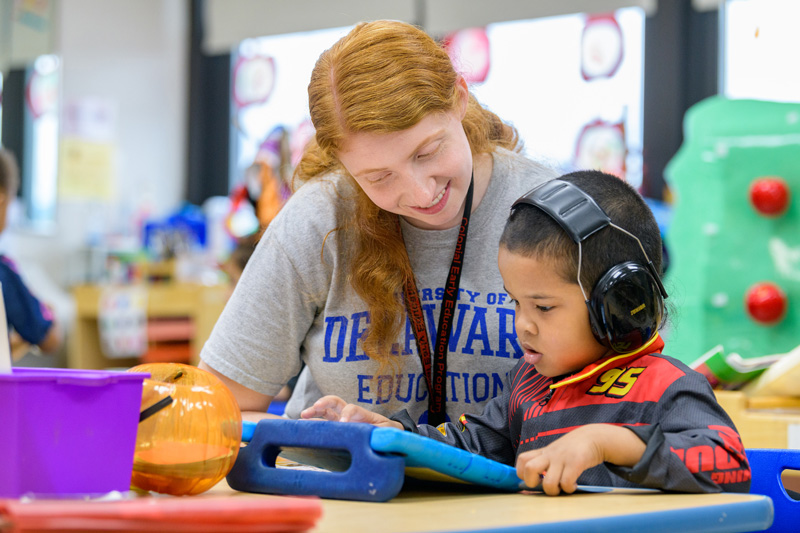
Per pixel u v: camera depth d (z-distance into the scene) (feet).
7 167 8.55
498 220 4.05
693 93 11.61
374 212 3.99
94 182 14.65
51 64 13.98
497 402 3.72
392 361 4.00
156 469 2.61
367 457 2.54
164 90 15.96
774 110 8.02
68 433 2.28
